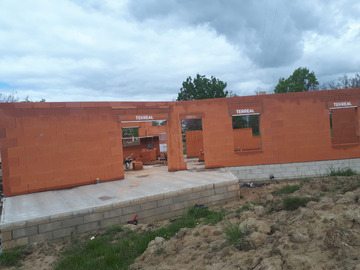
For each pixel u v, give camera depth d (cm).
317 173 1391
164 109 1404
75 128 1193
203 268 411
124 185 1146
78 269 555
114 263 559
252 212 660
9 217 789
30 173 1105
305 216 487
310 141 1394
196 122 3450
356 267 295
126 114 1306
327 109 1392
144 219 916
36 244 748
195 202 1013
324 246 367
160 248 564
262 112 1397
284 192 941
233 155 1409
